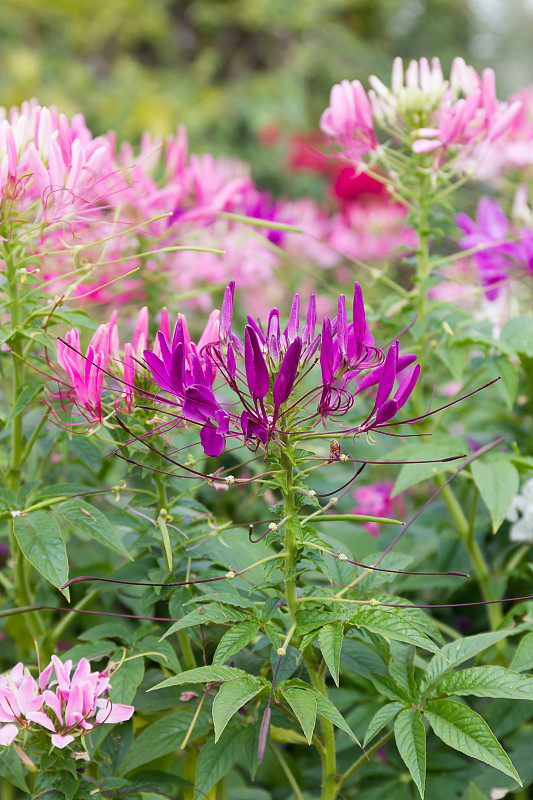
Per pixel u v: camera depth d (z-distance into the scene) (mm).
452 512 1242
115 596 1314
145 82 4324
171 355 973
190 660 1103
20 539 1025
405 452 1181
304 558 1006
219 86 4867
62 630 1158
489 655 1192
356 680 1196
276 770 1236
